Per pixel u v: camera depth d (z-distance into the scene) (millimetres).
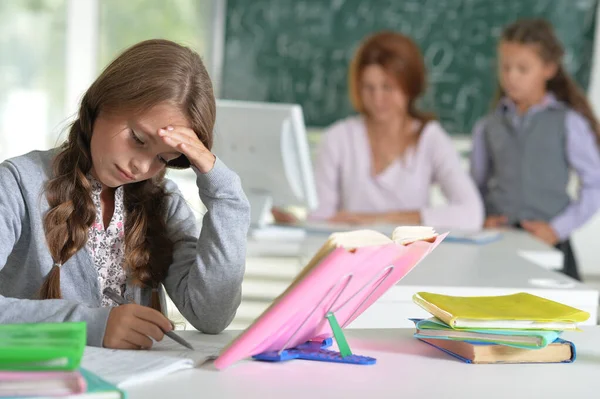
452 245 3309
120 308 1496
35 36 6035
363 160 4105
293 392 1257
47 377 1083
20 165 1654
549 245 3762
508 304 1642
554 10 5941
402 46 3973
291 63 5938
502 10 5938
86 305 1636
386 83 3965
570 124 4250
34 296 1686
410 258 1457
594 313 2344
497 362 1490
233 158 3389
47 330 1208
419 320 1619
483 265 2775
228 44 5934
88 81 6078
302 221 3805
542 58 4164
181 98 1552
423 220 3879
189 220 1855
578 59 5965
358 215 3844
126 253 1747
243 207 1671
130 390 1220
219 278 1661
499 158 4363
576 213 4250
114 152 1552
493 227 4148
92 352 1400
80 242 1666
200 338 1642
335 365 1429
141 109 1527
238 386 1273
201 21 6004
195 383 1276
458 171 4070
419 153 4090
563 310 1571
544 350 1506
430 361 1485
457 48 5945
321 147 4207
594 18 5938
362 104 4109
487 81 5973
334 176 4156
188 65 1586
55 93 6094
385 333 1704
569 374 1438
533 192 4289
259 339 1321
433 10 5922
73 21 6023
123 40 6066
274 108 3203
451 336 1501
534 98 4281
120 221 1759
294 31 5918
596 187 4270
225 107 3279
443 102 5977
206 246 1670
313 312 1400
